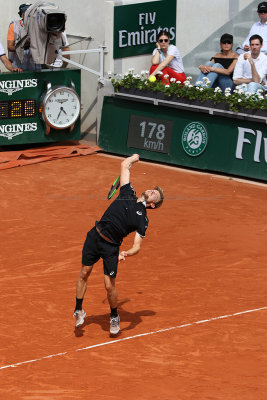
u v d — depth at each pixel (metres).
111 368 11.54
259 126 23.75
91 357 11.97
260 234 18.64
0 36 29.56
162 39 26.28
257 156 23.95
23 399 10.49
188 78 25.14
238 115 23.94
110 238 12.62
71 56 27.97
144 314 13.83
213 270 16.20
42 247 17.61
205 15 28.62
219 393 10.67
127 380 11.11
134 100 26.28
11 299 14.48
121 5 26.92
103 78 27.00
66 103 26.80
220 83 26.20
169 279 15.67
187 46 28.80
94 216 19.98
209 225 19.33
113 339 12.69
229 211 20.59
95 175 24.20
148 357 11.94
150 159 26.33
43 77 26.48
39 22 25.28
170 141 25.73
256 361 11.75
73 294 14.77
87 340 12.68
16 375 11.30
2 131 26.23
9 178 23.61
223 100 24.08
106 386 10.90
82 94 28.08
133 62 27.97
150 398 10.51
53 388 10.84
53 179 23.62
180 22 28.50
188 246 17.75
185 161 25.50
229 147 24.47
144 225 12.72
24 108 26.42
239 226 19.28
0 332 12.99
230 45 26.17
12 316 13.70
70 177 23.89
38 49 25.73
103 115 27.22
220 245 17.81
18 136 26.55
